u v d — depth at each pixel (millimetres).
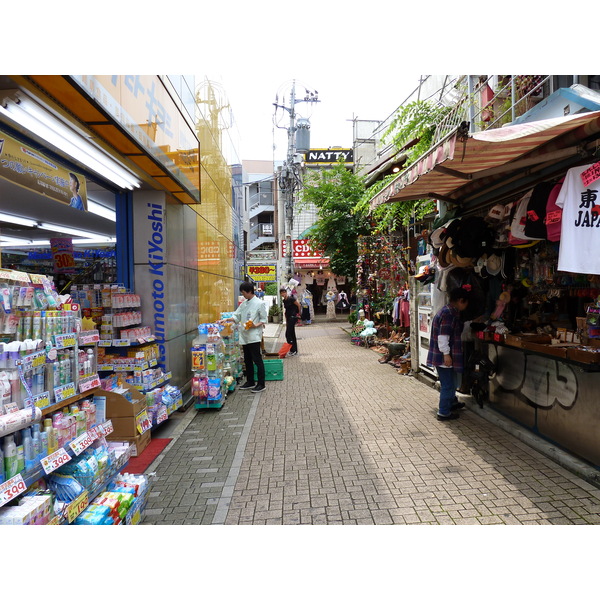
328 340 15406
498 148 3969
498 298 5965
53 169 3918
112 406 4672
